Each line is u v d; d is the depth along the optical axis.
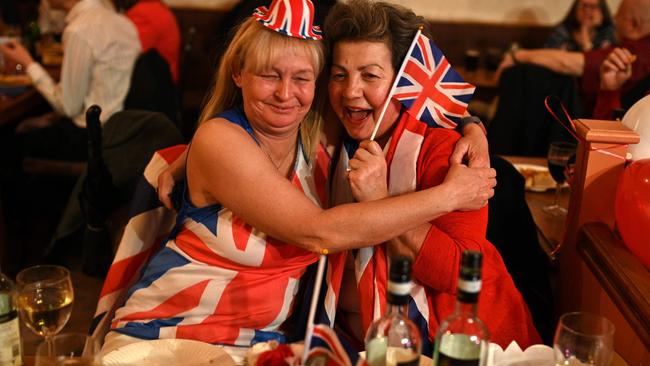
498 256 2.46
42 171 5.59
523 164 4.17
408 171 2.39
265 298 2.36
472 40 8.32
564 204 3.63
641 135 2.66
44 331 2.19
